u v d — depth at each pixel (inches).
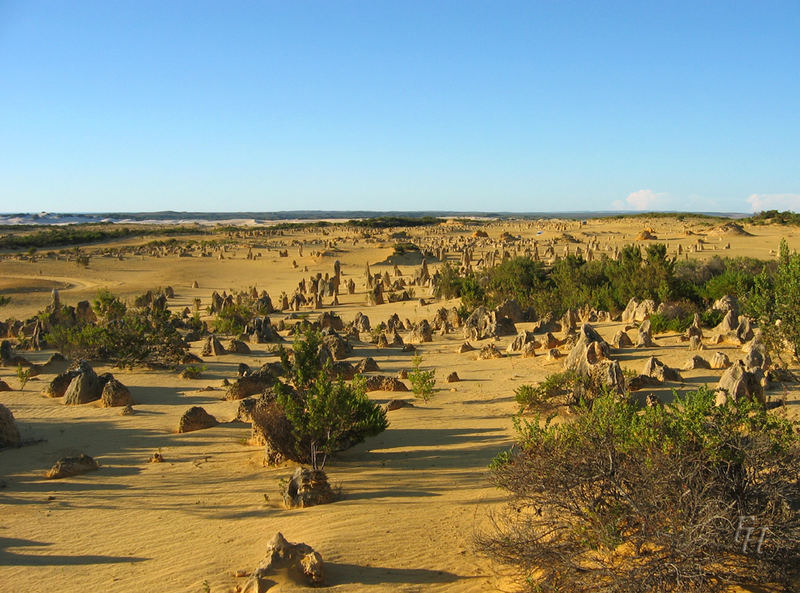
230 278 3550.7
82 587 382.3
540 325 1567.4
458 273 3002.0
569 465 374.3
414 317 2075.5
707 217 7534.5
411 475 600.1
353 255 4303.6
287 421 652.7
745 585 328.2
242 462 655.8
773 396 784.9
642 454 368.8
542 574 357.7
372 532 449.1
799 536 329.1
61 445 725.9
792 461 363.9
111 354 1354.6
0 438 713.6
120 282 3324.3
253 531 467.8
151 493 564.4
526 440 423.5
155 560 419.8
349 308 2409.0
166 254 4613.7
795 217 5561.0
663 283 1813.5
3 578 396.8
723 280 1769.2
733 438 369.1
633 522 358.0
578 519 367.6
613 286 1999.3
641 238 4601.4
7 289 2876.5
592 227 6343.5
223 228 7701.8
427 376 951.0
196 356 1364.4
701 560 316.5
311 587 361.7
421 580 376.5
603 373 791.1
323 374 703.1
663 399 822.5
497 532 418.3
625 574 317.7
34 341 1567.4
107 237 6176.2
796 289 781.3
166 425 812.6
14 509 525.7
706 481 347.3
